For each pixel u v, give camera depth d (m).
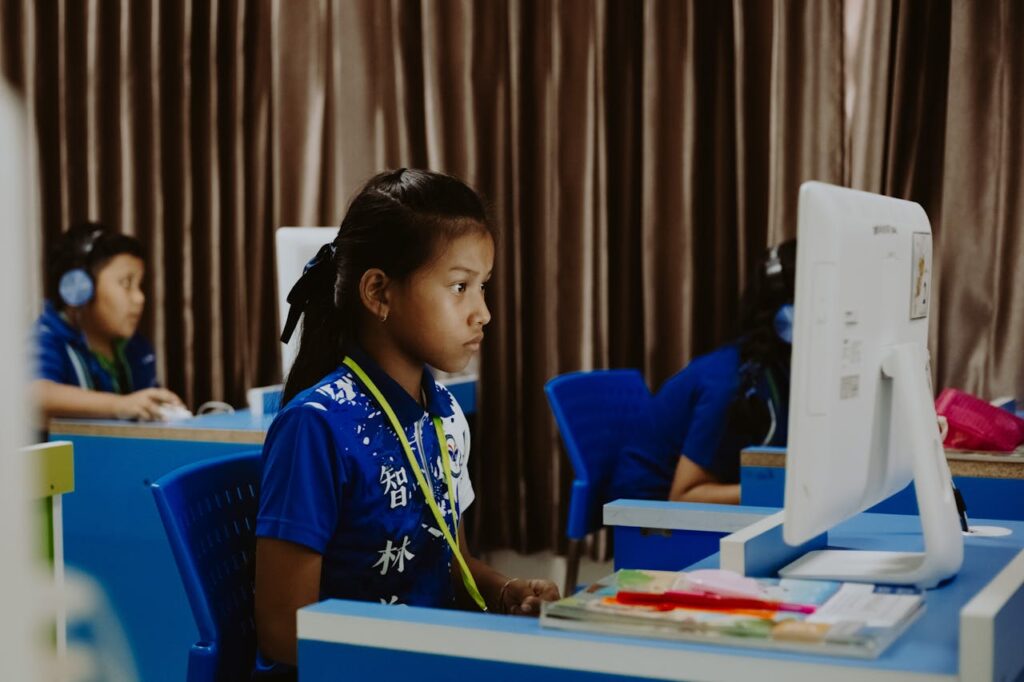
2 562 0.26
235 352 3.91
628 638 0.94
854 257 1.11
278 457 1.33
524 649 0.96
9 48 3.93
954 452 2.07
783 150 3.32
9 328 0.26
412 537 1.40
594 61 3.47
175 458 2.65
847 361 1.11
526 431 3.64
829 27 3.27
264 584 1.31
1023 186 3.16
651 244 3.47
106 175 3.90
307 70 3.78
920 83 3.25
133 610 2.69
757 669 0.89
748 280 3.42
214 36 3.82
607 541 3.57
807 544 1.31
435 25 3.61
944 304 3.26
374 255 1.40
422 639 0.99
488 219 1.45
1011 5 3.14
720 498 2.44
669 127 3.44
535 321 3.63
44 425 2.81
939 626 1.00
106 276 3.03
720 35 3.43
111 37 3.88
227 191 3.87
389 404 1.41
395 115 3.72
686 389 2.62
